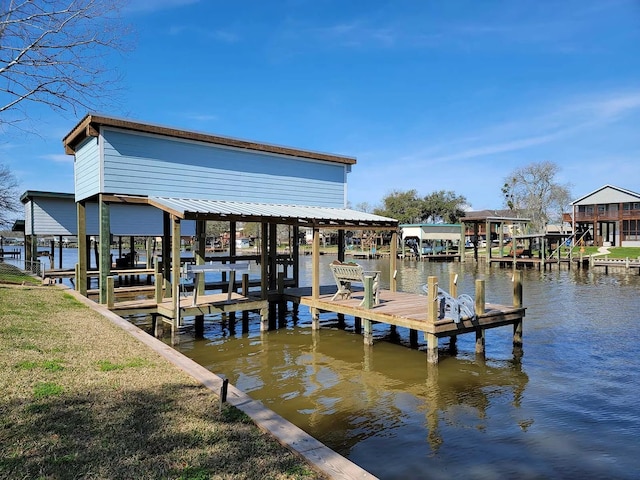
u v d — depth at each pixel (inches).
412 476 183.0
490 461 196.4
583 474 186.5
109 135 446.6
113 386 193.0
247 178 544.7
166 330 461.4
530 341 418.0
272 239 566.3
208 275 1070.4
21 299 412.2
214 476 123.9
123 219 837.2
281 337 435.8
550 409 256.4
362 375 316.8
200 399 181.9
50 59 412.5
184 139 493.0
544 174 2160.4
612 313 570.6
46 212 848.3
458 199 2608.3
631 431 228.1
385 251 2148.1
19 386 186.4
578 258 1393.9
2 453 132.5
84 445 139.3
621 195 1823.3
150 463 129.8
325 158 611.2
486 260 1497.3
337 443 211.8
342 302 430.6
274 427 156.3
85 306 409.7
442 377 312.8
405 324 348.8
